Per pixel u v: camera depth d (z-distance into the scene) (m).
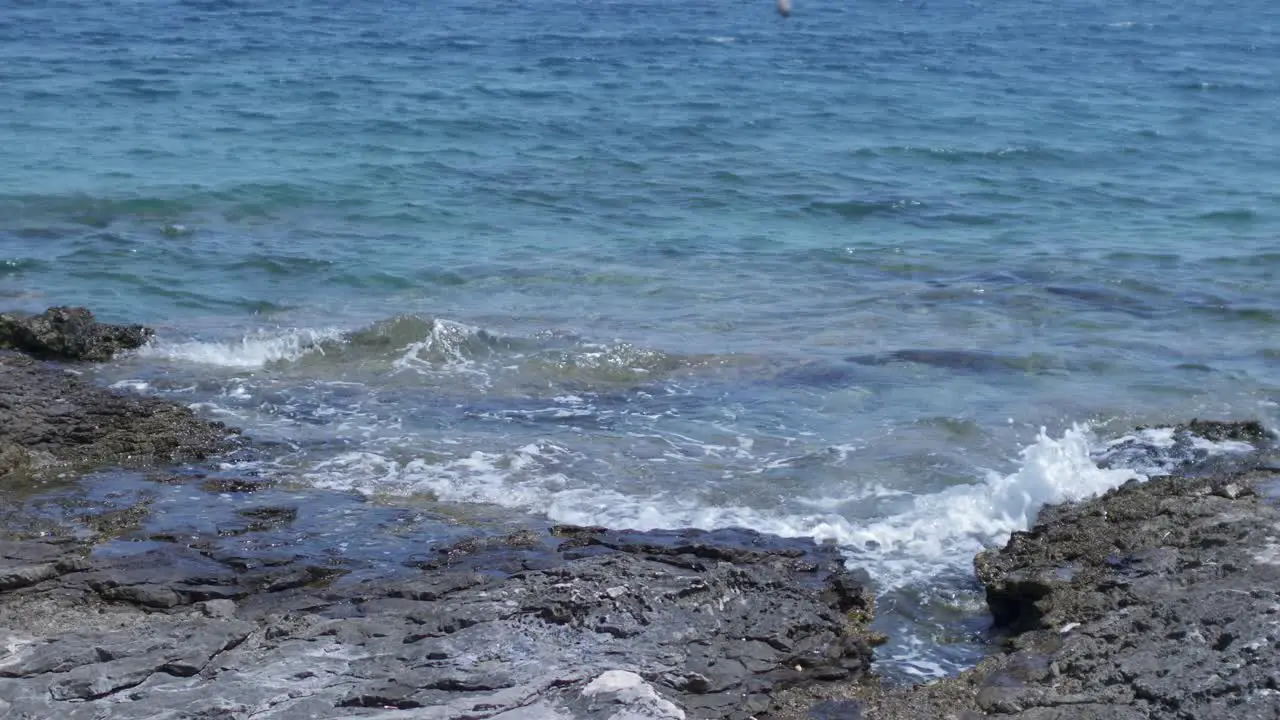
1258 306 17.91
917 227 23.53
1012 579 9.49
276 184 25.00
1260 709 7.50
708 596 9.24
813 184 26.86
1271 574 8.97
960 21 64.94
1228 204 25.64
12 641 8.68
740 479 11.98
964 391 14.43
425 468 12.18
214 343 15.63
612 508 11.30
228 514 10.99
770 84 41.59
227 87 37.34
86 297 17.88
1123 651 8.41
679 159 29.14
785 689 8.45
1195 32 61.22
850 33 58.25
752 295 18.62
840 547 10.59
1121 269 20.00
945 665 8.96
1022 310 17.72
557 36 54.44
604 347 15.53
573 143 30.72
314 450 12.57
